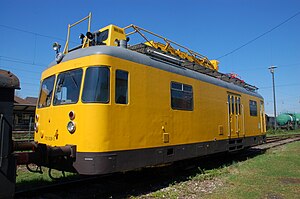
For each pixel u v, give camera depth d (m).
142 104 7.45
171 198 6.67
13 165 5.00
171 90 8.66
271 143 23.03
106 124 6.41
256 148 19.05
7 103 5.00
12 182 4.95
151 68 7.93
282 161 11.84
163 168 9.16
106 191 7.26
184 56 11.95
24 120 29.28
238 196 6.56
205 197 6.65
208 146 10.37
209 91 10.88
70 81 7.07
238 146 13.22
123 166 6.70
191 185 8.03
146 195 6.94
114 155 6.50
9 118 5.01
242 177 8.82
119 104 6.78
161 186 8.09
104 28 8.80
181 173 9.88
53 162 6.79
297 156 13.36
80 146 6.35
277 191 6.97
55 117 7.16
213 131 10.86
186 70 9.73
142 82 7.55
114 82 6.74
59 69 7.53
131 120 7.06
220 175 9.42
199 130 9.91
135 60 7.43
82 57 6.91
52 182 8.20
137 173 9.09
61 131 6.88
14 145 5.57
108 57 6.72
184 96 9.27
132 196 6.84
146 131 7.49
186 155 9.04
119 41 8.16
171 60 9.08
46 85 7.99
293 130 50.56
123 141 6.77
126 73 7.11
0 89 4.94
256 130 15.58
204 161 12.20
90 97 6.46
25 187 7.55
